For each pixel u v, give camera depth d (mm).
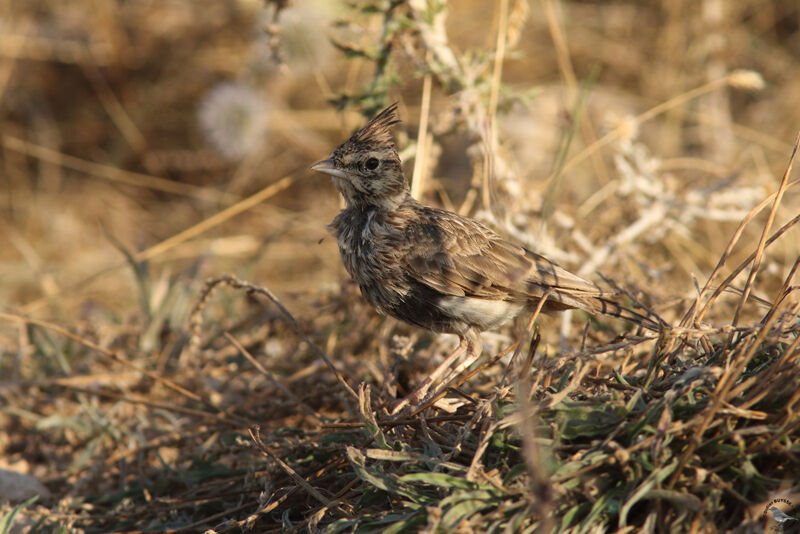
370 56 10586
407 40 10656
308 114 18594
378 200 8836
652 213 11609
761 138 15078
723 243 13344
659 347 6684
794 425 5668
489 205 10305
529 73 19500
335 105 10812
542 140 17031
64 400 10500
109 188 19328
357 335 10453
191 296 12961
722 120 17078
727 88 18062
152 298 12359
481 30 19688
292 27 15211
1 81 19453
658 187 11859
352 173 8773
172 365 10938
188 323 9797
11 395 10453
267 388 10039
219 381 10742
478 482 5871
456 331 8688
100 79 19891
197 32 19906
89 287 15953
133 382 10531
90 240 18078
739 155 15750
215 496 7883
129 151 19531
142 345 11609
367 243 8703
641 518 5730
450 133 11023
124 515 7953
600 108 17875
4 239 17922
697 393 6254
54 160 19078
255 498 7816
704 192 11875
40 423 9508
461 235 8594
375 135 8820
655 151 17047
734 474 5738
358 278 8898
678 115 17188
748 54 18656
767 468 5836
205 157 19219
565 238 11367
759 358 6586
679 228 11898
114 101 19812
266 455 7680
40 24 19812
